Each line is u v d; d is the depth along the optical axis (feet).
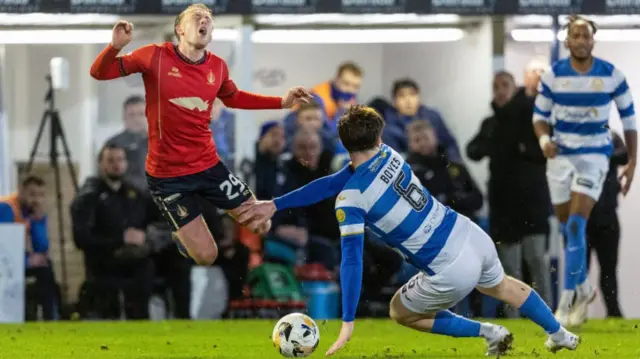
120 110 152.15
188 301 140.36
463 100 153.48
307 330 73.77
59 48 150.10
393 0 144.05
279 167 143.95
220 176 87.61
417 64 156.04
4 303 135.74
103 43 150.82
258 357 84.12
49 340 104.17
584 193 110.52
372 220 70.64
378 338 102.37
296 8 143.13
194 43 82.79
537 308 75.25
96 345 98.12
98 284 139.44
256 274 140.26
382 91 157.89
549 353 81.05
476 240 71.82
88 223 138.62
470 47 152.35
